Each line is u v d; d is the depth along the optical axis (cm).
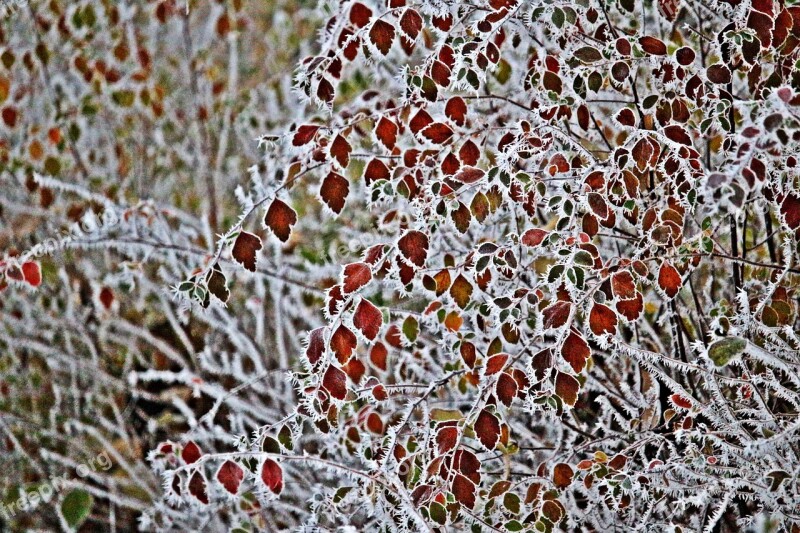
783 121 177
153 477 211
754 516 186
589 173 184
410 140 202
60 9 231
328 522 200
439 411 191
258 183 200
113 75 229
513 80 201
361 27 185
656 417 194
